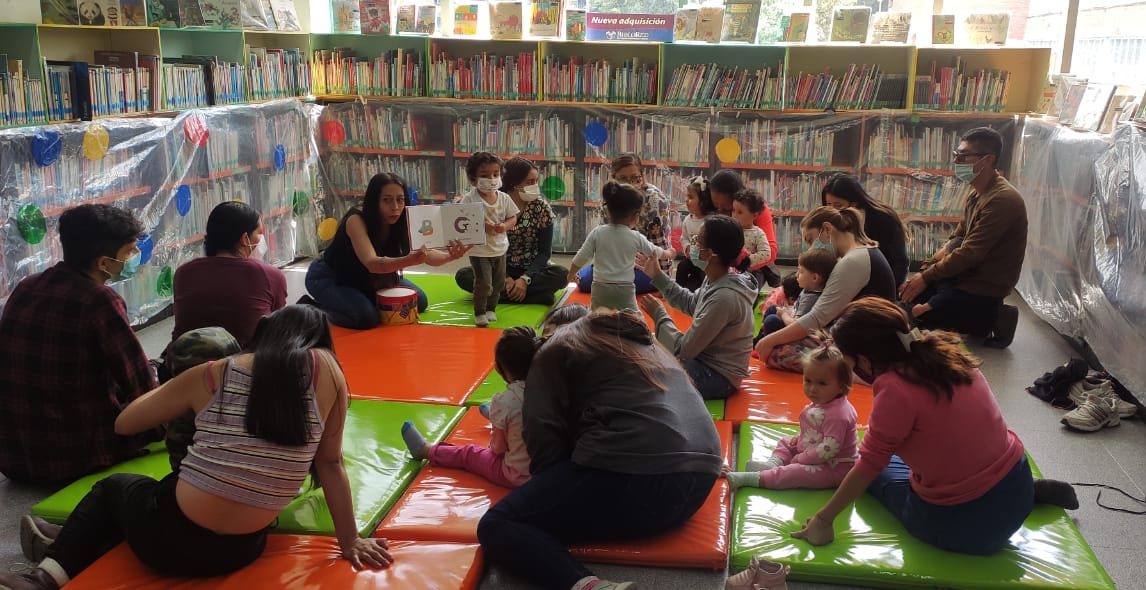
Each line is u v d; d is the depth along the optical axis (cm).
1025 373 434
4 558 255
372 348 424
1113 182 414
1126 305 386
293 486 223
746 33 642
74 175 426
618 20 652
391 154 685
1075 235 470
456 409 346
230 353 250
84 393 287
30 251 404
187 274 338
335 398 227
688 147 650
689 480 244
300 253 661
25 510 284
